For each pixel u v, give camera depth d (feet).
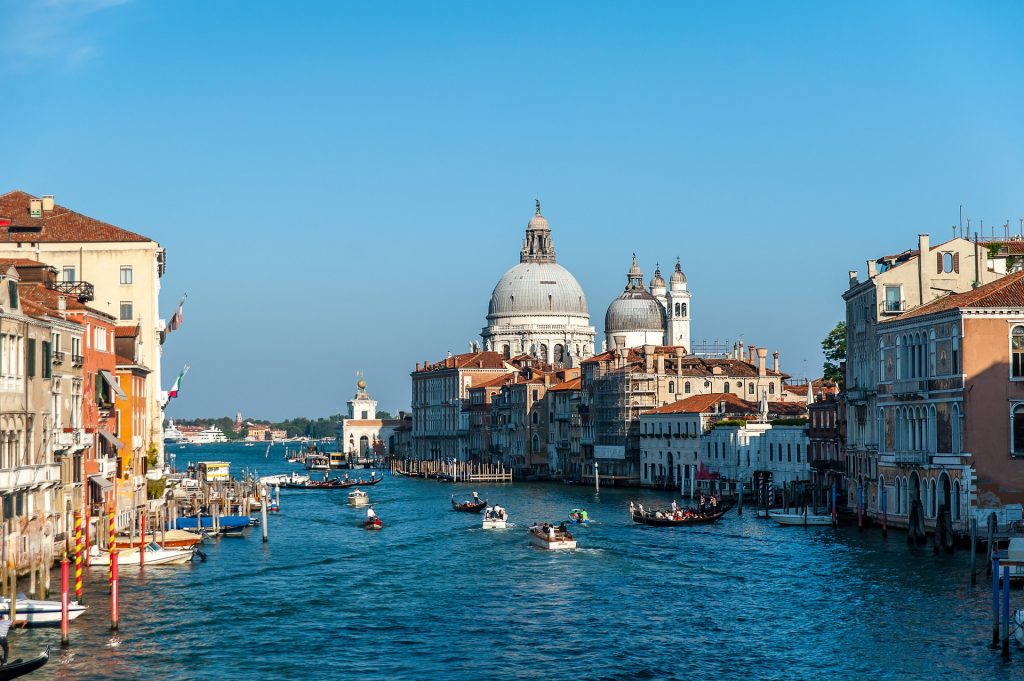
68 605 211.82
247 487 500.33
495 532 386.11
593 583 272.10
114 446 302.66
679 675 194.39
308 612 239.30
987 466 290.76
